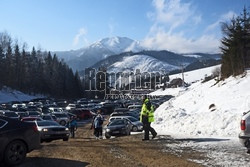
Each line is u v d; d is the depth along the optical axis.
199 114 21.23
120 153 12.73
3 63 106.69
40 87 131.38
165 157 11.59
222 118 18.89
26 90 124.00
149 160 11.12
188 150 13.02
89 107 73.38
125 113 41.16
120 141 17.47
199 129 19.34
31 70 129.25
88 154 12.65
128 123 26.48
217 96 35.28
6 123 10.71
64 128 23.88
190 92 48.09
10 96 104.00
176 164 10.33
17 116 39.53
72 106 74.69
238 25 46.50
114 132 25.61
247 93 31.77
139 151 13.12
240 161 10.48
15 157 10.65
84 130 37.53
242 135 11.18
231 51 45.12
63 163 10.86
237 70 42.28
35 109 59.22
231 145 13.86
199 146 13.94
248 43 45.12
